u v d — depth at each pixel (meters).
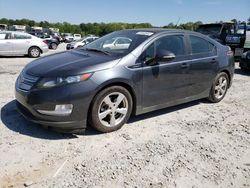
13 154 3.61
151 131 4.55
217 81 6.12
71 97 3.88
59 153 3.71
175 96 5.20
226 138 4.47
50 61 4.48
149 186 3.13
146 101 4.72
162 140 4.25
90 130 4.42
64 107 3.89
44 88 3.90
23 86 4.14
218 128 4.85
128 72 4.34
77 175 3.25
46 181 3.12
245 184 3.29
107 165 3.49
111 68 4.20
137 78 4.46
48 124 3.96
